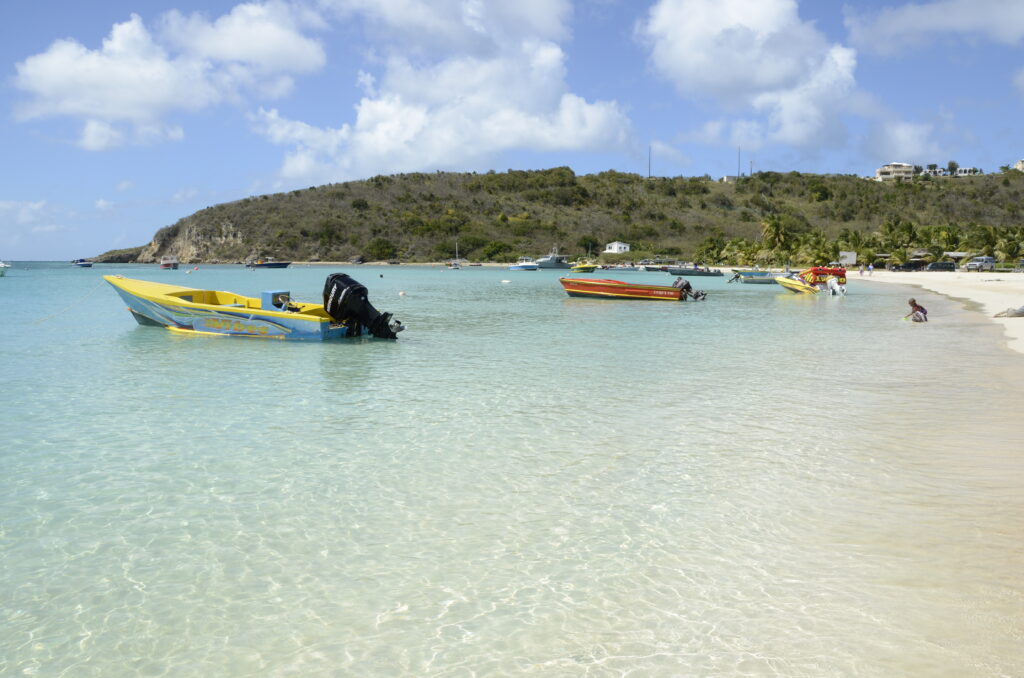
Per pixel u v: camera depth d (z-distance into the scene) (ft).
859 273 315.58
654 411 40.04
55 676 15.08
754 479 27.45
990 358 59.57
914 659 15.05
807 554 20.47
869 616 16.89
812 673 14.64
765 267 383.24
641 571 19.58
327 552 21.12
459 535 22.30
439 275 344.08
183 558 20.76
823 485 26.61
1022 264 358.43
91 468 29.32
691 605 17.66
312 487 26.99
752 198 611.88
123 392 45.57
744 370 54.65
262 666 15.39
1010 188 631.97
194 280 258.37
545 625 16.87
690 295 149.07
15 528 22.94
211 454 31.48
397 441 33.68
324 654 15.81
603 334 82.07
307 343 69.00
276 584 19.13
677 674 14.74
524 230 543.39
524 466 29.58
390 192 611.88
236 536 22.31
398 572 19.77
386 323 73.15
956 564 19.60
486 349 67.41
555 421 37.70
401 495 26.04
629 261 463.42
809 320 102.17
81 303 126.31
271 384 48.67
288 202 590.96
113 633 16.78
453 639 16.33
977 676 14.39
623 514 23.91
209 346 66.69
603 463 29.89
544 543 21.59
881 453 30.83
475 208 587.27
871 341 74.18
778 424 36.58
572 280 151.02
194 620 17.31
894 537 21.53
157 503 25.26
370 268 456.04
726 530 22.38
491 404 42.14
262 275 315.58
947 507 24.06
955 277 288.10
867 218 572.51
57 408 40.83
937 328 88.07
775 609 17.34
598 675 14.76
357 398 43.96
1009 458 29.68
